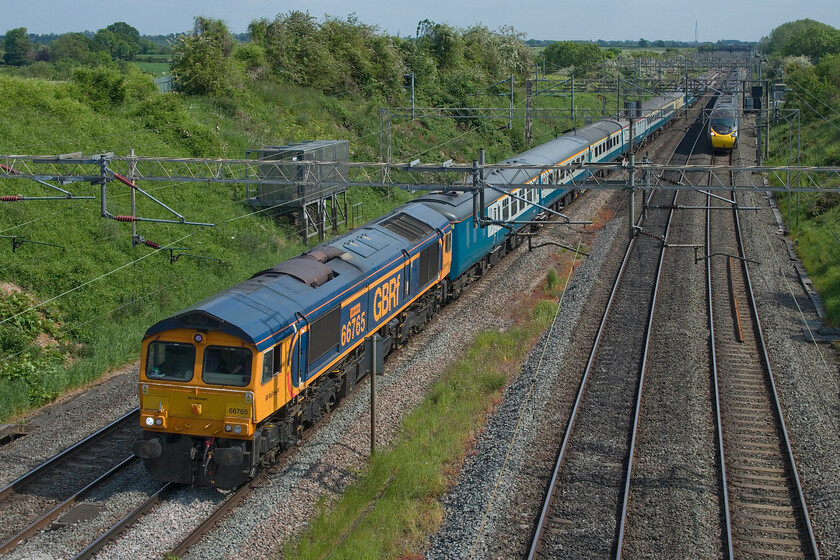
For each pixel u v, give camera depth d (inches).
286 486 681.0
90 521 621.0
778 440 784.3
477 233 1323.8
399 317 1045.8
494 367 977.5
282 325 703.1
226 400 662.5
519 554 580.7
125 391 908.6
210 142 1721.2
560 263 1496.1
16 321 1010.1
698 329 1121.4
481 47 3634.4
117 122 1643.7
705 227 1748.3
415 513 642.2
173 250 1299.2
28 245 1157.1
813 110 2827.3
